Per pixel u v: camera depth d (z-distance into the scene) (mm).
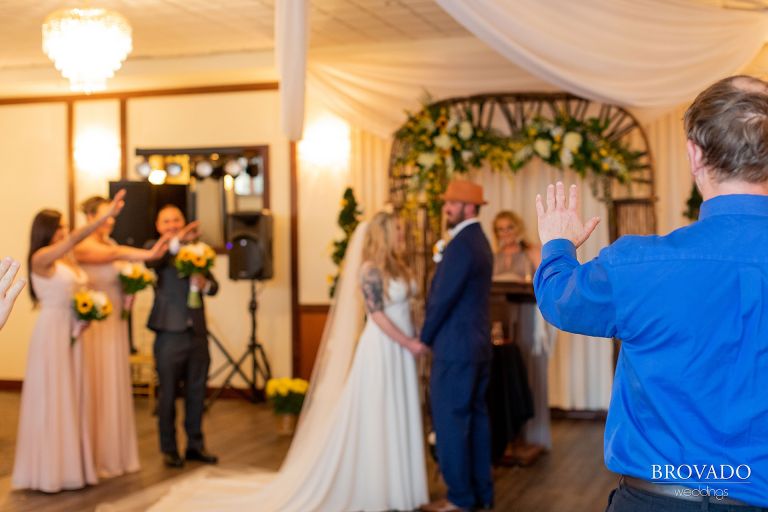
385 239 5070
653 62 5113
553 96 6602
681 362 1740
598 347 7676
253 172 8938
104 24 5309
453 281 4809
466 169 6605
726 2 5488
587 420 7680
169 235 6059
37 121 9492
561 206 2012
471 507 4938
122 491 5551
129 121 9266
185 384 6266
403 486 4957
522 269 6535
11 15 6703
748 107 1752
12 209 9570
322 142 8758
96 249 5910
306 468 4965
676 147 7656
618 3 5008
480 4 4812
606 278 1802
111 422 5910
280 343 8945
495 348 5957
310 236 8836
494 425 5914
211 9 6664
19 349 9539
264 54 8086
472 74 6941
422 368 6418
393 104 7250
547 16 4938
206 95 9055
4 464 6328
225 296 9031
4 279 2172
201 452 6289
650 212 6551
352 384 5000
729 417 1718
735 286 1723
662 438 1769
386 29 7203
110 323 5965
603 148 6305
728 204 1779
